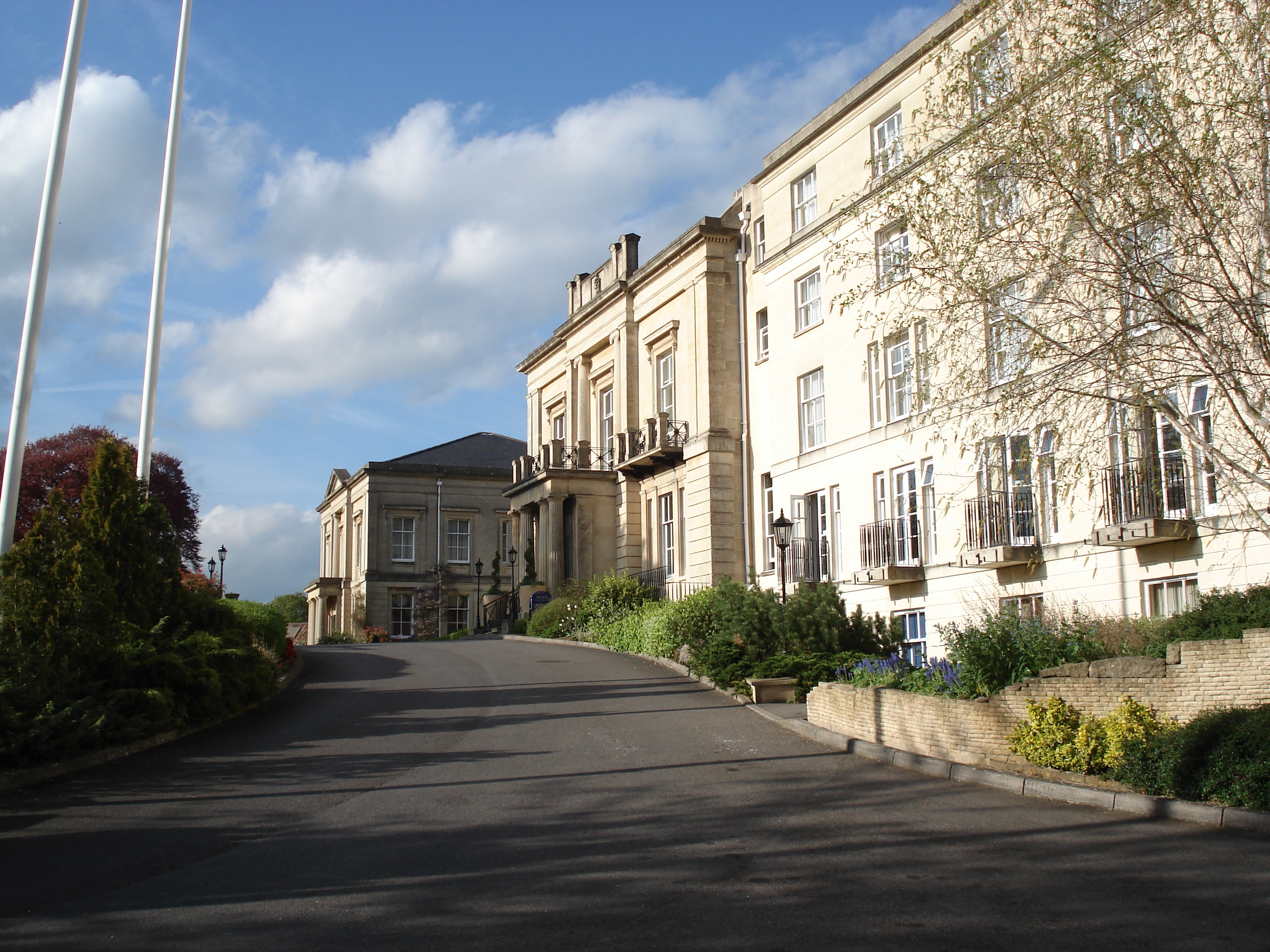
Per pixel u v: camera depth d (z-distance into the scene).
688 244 33.53
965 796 10.52
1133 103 10.49
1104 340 10.59
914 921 6.52
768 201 28.72
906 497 23.17
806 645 19.23
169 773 12.10
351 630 57.97
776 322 28.03
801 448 26.91
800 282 27.31
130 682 14.48
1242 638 11.58
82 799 10.72
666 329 34.88
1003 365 11.80
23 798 10.74
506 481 60.09
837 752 13.30
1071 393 10.86
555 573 37.47
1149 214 10.40
